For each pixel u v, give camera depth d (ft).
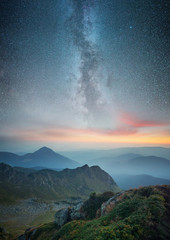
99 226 52.01
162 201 49.16
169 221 39.45
